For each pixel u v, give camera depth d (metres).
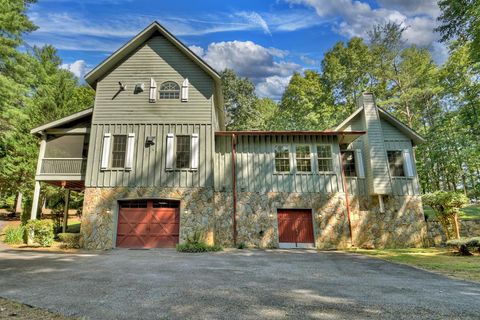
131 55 14.12
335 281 6.09
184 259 9.03
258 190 13.62
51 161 13.52
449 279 6.41
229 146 14.18
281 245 13.13
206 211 12.58
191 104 13.60
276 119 32.50
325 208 13.49
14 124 17.45
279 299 4.62
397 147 14.93
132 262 8.26
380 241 13.59
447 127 22.58
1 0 15.85
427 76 25.03
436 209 12.99
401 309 4.18
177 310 4.02
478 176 24.22
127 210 12.67
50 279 5.86
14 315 3.77
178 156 13.13
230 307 4.18
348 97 29.36
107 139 13.02
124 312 3.91
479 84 18.62
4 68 16.52
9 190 22.42
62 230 16.50
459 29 15.40
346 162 14.75
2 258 8.55
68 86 23.97
